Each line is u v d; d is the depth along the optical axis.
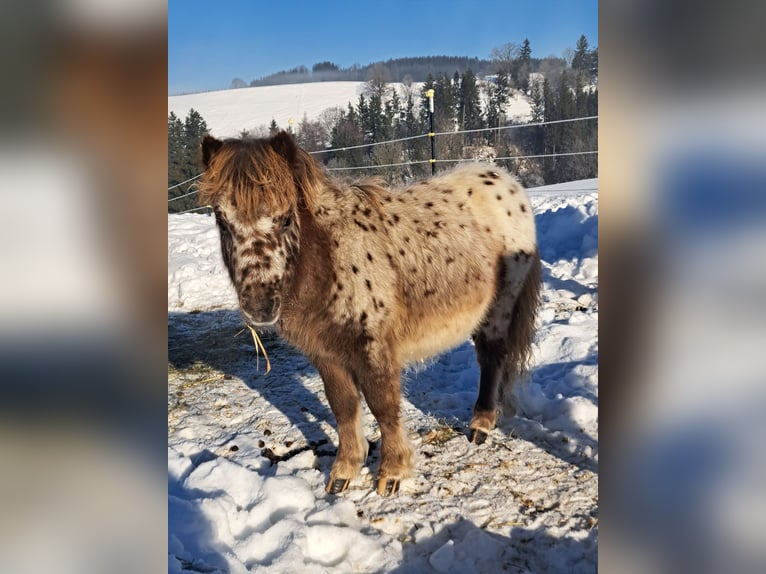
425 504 3.15
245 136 3.15
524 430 3.88
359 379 3.22
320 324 3.10
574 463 3.48
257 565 2.67
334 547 2.83
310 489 3.35
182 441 3.94
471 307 3.64
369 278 3.12
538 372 4.83
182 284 8.08
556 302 6.31
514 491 3.23
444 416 4.18
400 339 3.33
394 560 2.73
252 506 3.12
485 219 3.81
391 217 3.42
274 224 2.67
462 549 2.75
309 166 3.07
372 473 3.48
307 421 4.21
